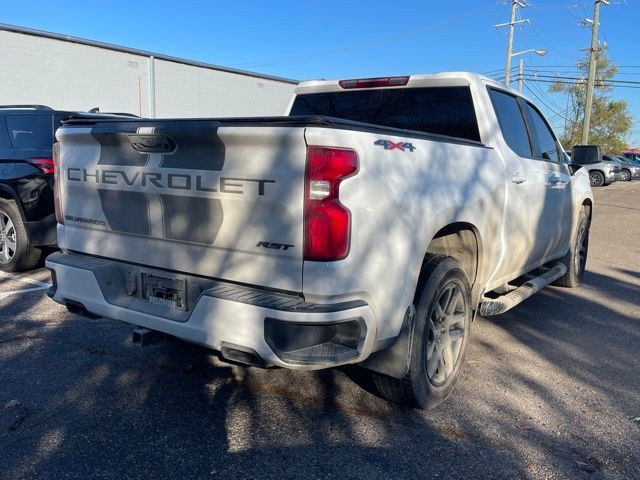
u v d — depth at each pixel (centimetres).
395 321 303
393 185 294
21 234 653
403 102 469
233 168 286
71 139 361
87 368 411
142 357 433
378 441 322
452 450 315
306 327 272
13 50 1588
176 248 318
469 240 390
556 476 292
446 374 367
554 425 344
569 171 593
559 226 566
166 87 1989
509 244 438
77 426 331
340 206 267
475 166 380
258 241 283
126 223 339
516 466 300
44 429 327
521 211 452
